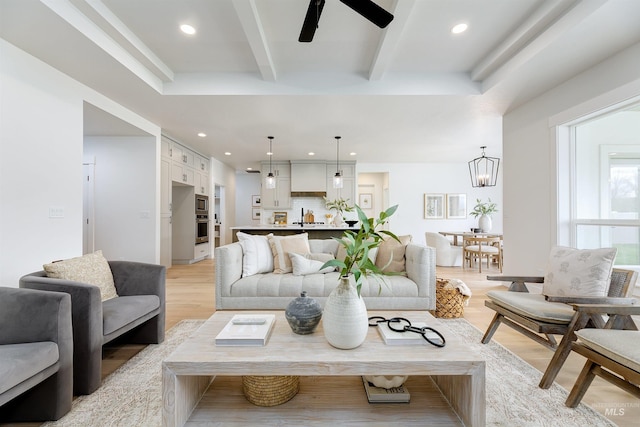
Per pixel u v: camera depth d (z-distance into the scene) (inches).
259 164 307.6
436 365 46.9
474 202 308.0
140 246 176.6
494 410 58.2
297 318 56.4
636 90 89.6
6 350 50.4
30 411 54.8
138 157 175.8
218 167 287.0
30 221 98.7
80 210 117.7
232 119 163.8
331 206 252.5
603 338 54.4
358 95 129.4
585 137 117.3
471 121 166.6
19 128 95.1
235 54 115.0
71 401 57.7
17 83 94.2
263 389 52.4
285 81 129.4
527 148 137.7
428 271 101.4
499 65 115.5
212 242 271.9
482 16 91.0
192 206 236.8
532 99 134.3
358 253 54.1
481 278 179.6
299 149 238.4
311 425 47.7
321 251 124.0
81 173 118.4
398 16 84.7
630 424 54.2
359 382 60.5
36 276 68.6
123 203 176.4
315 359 47.5
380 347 52.1
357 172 307.3
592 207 116.2
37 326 54.9
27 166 97.7
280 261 111.8
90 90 123.6
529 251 137.0
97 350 65.0
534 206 133.8
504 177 154.5
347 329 50.4
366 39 103.9
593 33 85.0
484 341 89.8
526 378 70.2
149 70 119.6
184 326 103.3
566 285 76.9
